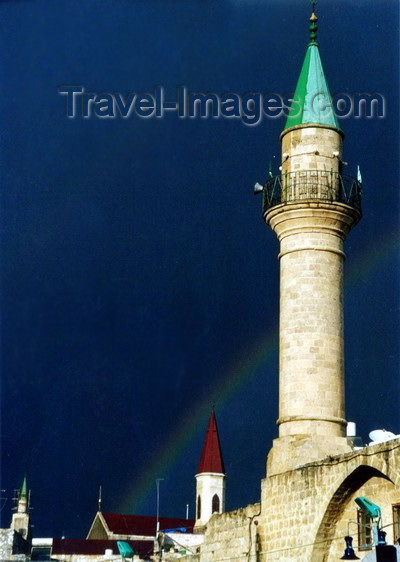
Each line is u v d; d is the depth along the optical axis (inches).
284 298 1738.4
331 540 1561.3
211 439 4168.3
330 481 1547.7
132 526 4402.1
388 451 1427.2
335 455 1576.0
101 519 4414.4
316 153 1763.0
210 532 1897.1
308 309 1704.0
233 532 1807.3
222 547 1840.6
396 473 1405.0
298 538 1601.9
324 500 1552.7
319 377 1675.7
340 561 1540.4
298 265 1729.8
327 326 1701.5
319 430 1652.3
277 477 1675.7
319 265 1724.9
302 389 1674.5
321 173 1749.5
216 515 1884.8
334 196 1731.1
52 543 3900.1
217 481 4079.7
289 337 1708.9
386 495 1481.3
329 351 1692.9
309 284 1715.1
